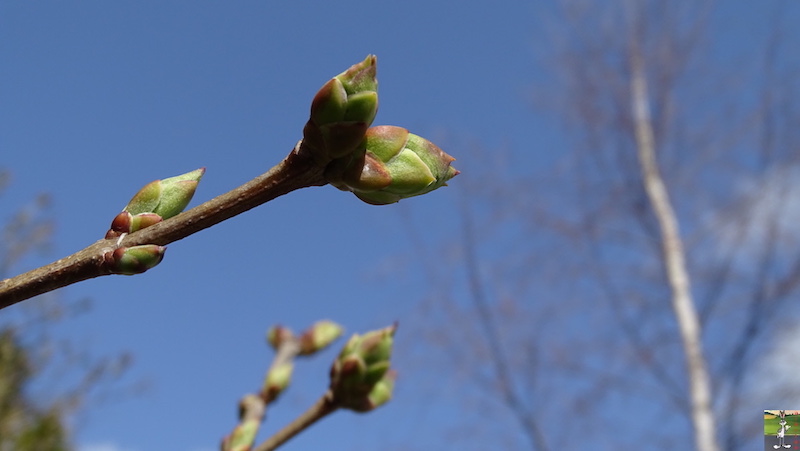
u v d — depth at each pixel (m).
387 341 0.23
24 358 0.92
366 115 0.16
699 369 1.11
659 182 1.30
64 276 0.16
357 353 0.22
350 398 0.22
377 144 0.17
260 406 0.25
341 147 0.16
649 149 1.33
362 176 0.16
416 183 0.17
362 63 0.16
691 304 1.19
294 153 0.16
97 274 0.16
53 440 0.94
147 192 0.17
